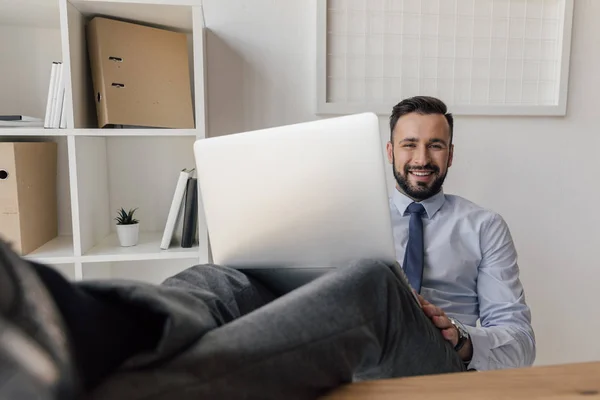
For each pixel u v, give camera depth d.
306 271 0.74
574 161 1.78
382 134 1.63
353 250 0.69
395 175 1.37
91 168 1.36
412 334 0.61
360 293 0.52
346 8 1.58
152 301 0.39
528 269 1.80
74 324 0.33
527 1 1.68
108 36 1.28
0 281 0.27
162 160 1.58
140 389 0.34
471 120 1.69
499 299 1.25
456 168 1.71
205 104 1.43
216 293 0.65
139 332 0.39
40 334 0.26
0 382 0.22
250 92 1.59
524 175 1.75
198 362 0.38
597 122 1.78
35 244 1.31
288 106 1.61
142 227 1.60
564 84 1.71
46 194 1.41
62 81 1.21
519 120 1.72
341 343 0.47
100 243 1.42
